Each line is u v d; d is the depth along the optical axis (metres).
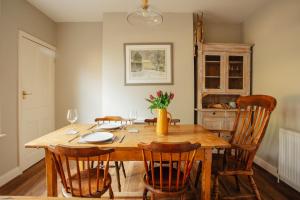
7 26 2.58
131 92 3.48
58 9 3.31
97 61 3.90
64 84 3.90
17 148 2.76
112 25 3.44
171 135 1.85
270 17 2.95
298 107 2.38
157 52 3.46
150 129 2.13
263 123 1.86
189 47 3.46
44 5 3.15
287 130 2.36
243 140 2.18
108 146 1.53
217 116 3.41
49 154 1.65
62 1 3.03
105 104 3.47
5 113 2.54
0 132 2.46
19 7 2.81
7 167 2.57
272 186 2.41
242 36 3.85
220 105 3.50
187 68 3.47
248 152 1.90
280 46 2.72
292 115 2.48
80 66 3.90
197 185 2.29
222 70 3.45
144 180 1.65
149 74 3.47
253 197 1.93
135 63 3.46
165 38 3.46
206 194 1.65
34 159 3.19
